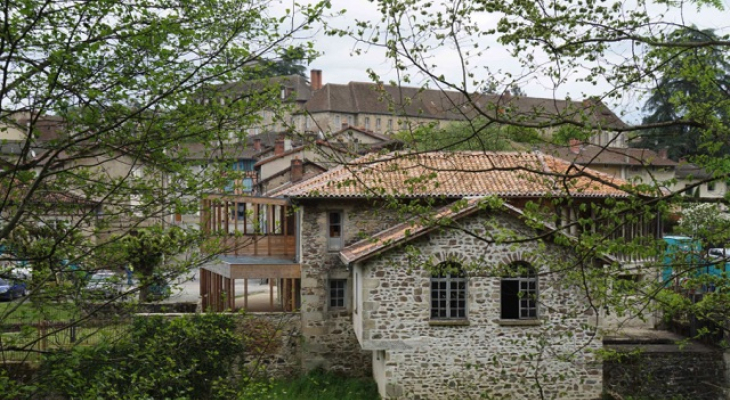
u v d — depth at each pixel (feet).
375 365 75.00
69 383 29.76
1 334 29.35
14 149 37.27
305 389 71.77
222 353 52.85
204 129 31.12
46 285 32.27
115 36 28.09
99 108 28.86
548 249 63.57
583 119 27.53
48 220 32.27
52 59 25.93
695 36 30.76
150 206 32.60
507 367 65.05
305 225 78.59
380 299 65.00
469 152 80.84
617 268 35.55
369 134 199.52
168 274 33.22
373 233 78.38
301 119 262.88
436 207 74.08
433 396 64.90
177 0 29.81
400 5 26.89
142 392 33.78
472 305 65.16
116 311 34.24
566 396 65.00
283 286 88.63
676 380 71.05
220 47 30.19
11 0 25.95
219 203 40.45
